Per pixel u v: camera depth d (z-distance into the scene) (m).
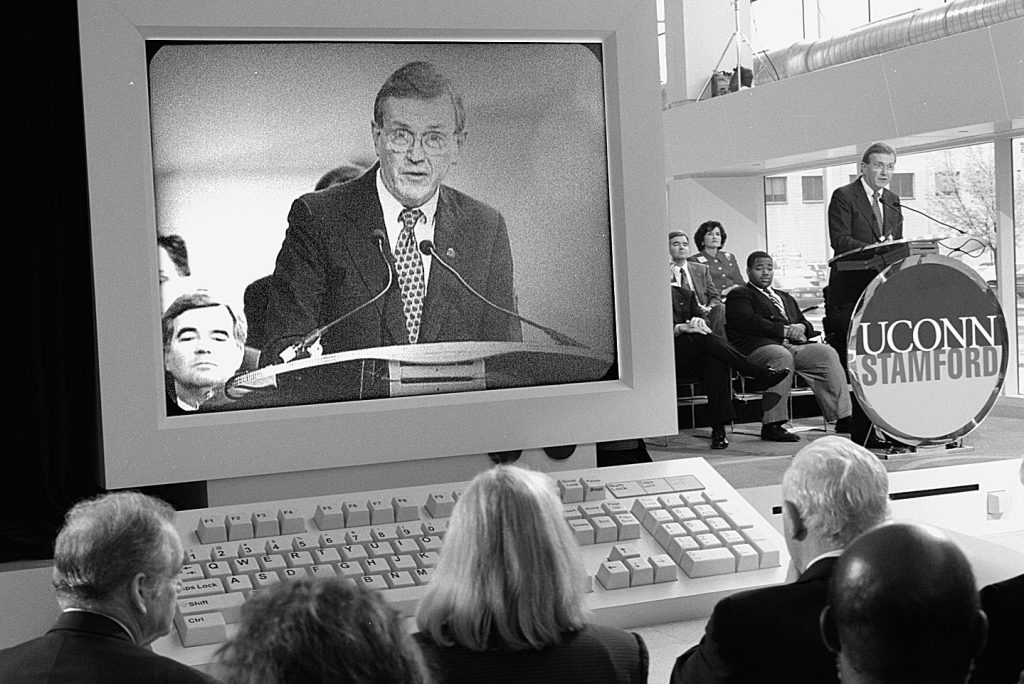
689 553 4.48
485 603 2.30
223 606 4.04
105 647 2.27
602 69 5.20
